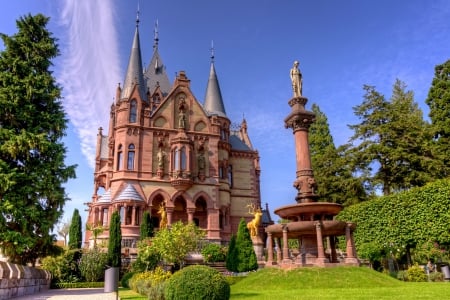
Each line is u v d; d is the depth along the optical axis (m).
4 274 17.09
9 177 20.11
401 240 26.20
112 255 30.31
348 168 41.03
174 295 12.05
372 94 40.28
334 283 17.34
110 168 47.28
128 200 39.72
